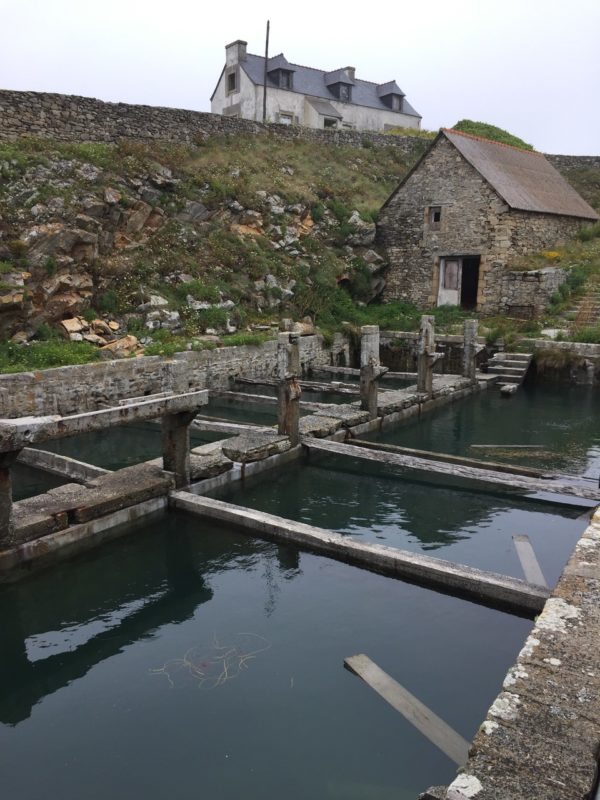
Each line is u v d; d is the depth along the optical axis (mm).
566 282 21766
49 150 19109
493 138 32969
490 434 13500
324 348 20906
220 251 20781
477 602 6477
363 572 7199
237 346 17594
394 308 24453
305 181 26234
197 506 8523
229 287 20000
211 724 4770
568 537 8344
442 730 4598
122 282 18000
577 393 17656
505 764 3314
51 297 15945
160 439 12930
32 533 7176
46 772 4328
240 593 6789
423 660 5523
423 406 15086
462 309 23891
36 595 6887
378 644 5777
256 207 23109
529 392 17844
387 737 4578
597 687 3881
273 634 5977
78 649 5863
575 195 26844
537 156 28203
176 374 12555
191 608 6508
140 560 7621
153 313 17578
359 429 12766
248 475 10195
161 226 20297
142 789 4164
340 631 6008
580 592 5008
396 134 33938
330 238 24750
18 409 12367
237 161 24750
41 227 16406
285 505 9477
